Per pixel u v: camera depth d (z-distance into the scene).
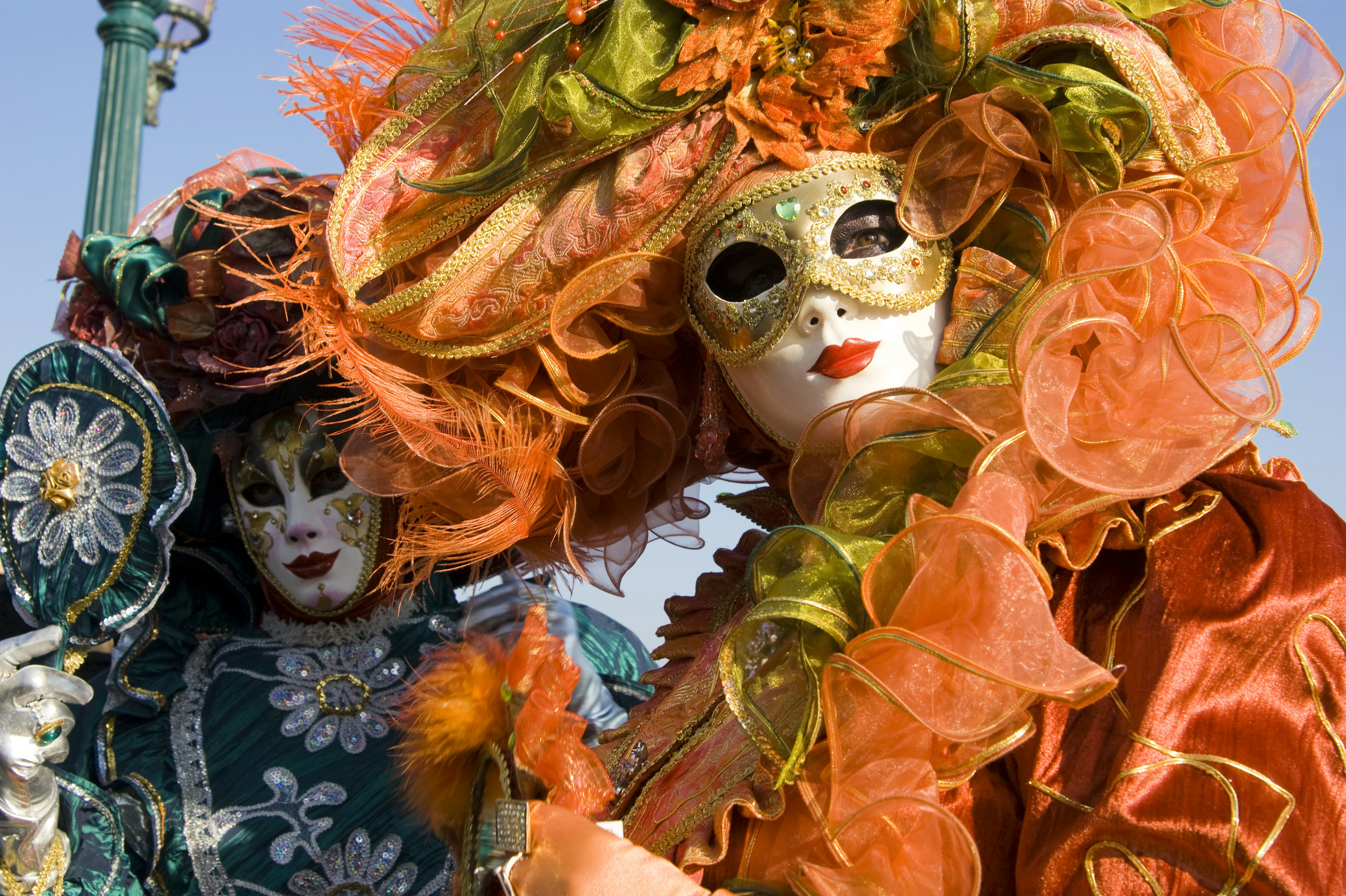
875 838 0.89
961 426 0.98
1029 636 0.83
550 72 1.22
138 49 3.38
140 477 1.75
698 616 1.37
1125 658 0.95
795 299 1.13
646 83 1.17
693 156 1.18
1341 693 0.87
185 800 1.79
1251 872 0.82
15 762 1.59
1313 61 1.14
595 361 1.33
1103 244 1.00
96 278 1.85
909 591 0.89
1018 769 0.97
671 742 1.19
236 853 1.75
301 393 1.91
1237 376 1.02
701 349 1.36
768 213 1.15
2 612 1.97
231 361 1.80
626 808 1.21
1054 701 0.90
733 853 1.02
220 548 2.00
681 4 1.16
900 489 1.05
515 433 1.33
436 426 1.35
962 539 0.88
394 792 1.78
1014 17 1.11
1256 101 1.12
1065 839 0.88
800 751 0.93
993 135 1.07
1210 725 0.88
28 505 1.79
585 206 1.23
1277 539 0.96
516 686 1.12
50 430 1.79
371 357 1.31
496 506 1.39
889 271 1.12
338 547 1.92
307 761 1.82
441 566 1.59
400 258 1.29
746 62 1.15
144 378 1.88
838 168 1.14
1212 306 1.02
